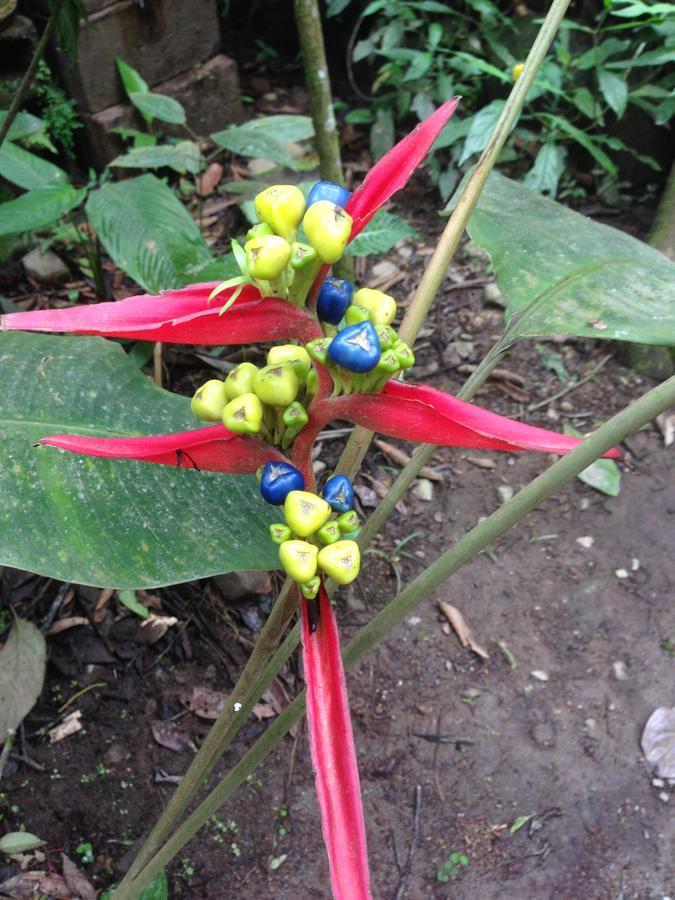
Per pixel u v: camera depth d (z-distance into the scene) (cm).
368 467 57
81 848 41
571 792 44
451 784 44
